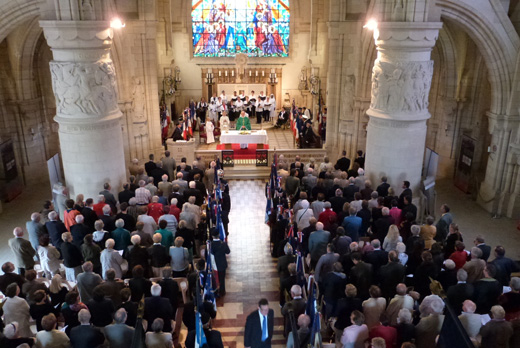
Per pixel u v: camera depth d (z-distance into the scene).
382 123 15.49
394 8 14.35
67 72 14.00
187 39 28.33
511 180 17.27
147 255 10.47
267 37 29.02
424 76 14.88
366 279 9.36
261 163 21.59
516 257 14.61
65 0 13.36
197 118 27.45
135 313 8.41
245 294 12.14
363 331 7.69
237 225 16.19
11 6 14.11
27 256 11.16
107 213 11.95
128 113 20.58
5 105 19.77
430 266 9.44
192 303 8.95
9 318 8.56
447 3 15.27
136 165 16.92
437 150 22.52
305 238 11.66
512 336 8.04
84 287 9.26
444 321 7.40
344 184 14.84
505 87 16.78
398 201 13.84
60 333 7.59
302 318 7.85
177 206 13.64
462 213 17.84
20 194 19.75
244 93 29.50
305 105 29.52
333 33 21.08
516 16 17.00
